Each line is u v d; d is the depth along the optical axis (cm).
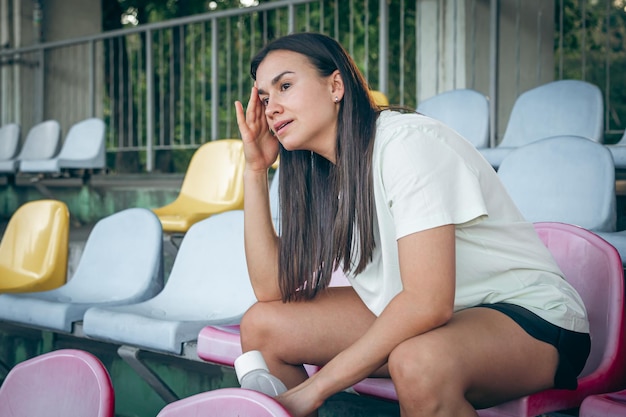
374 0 989
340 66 154
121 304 270
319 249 169
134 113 1005
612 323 164
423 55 719
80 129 606
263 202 181
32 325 267
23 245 341
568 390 152
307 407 140
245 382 151
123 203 554
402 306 138
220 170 412
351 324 167
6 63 837
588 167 253
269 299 179
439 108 436
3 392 135
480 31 694
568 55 976
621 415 136
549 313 149
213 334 205
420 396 133
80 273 302
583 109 369
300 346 167
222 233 266
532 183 266
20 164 602
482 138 413
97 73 875
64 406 126
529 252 154
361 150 151
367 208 152
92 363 125
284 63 156
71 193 595
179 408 115
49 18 852
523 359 142
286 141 158
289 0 563
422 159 142
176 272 270
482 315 144
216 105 610
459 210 143
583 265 171
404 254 140
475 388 139
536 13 697
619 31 964
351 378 140
